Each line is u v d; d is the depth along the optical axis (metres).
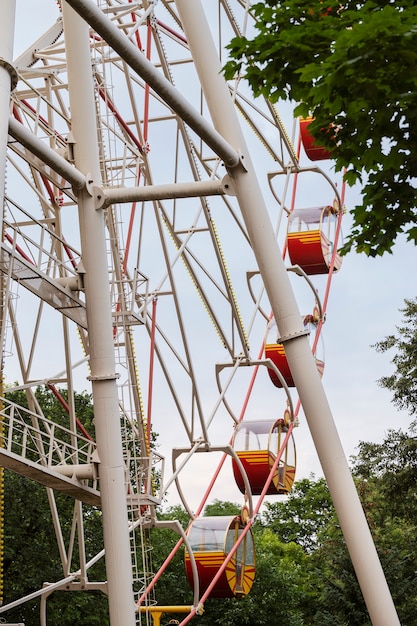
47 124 22.58
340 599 36.91
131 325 23.22
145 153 22.92
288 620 54.00
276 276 17.67
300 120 36.72
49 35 23.42
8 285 18.30
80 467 20.06
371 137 10.45
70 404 21.44
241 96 32.31
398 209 11.78
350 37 9.21
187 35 18.75
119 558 16.12
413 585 37.78
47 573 42.25
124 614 15.92
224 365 30.08
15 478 42.31
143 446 23.95
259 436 31.89
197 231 28.86
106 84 22.44
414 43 9.16
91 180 17.05
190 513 29.50
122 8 23.73
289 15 11.09
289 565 63.75
